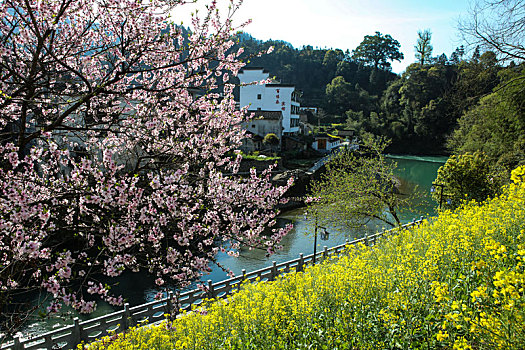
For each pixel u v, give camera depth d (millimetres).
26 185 4309
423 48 83438
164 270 4891
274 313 6406
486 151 23453
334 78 99375
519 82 16734
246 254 18688
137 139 5320
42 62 4242
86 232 4453
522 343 3029
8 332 4320
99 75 5797
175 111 5855
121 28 4770
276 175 30406
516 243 5645
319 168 37031
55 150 4625
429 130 69688
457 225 7551
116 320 8844
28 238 3875
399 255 7293
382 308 5480
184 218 4812
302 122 60000
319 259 12711
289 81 104438
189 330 6883
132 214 4480
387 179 15438
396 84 85188
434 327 4602
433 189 20312
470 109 26141
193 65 5273
